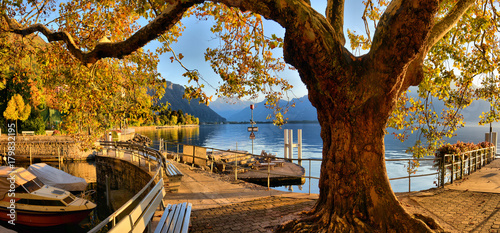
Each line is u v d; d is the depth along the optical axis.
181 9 4.38
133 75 8.94
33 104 42.03
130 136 56.19
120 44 5.06
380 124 4.46
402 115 8.22
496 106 8.03
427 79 7.21
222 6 7.18
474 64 7.70
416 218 4.43
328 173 4.92
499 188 8.62
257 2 3.93
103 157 20.47
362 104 4.39
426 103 7.87
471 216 5.73
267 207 6.49
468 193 8.02
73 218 11.01
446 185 9.22
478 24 7.09
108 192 14.72
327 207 4.87
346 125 4.60
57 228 10.78
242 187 8.85
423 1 3.52
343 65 4.23
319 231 4.59
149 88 8.62
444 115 8.22
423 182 17.81
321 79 4.38
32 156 29.36
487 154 14.33
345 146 4.63
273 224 5.21
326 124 5.16
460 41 7.60
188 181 9.85
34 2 7.39
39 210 10.39
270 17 4.10
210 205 6.82
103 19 7.76
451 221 5.38
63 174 14.51
